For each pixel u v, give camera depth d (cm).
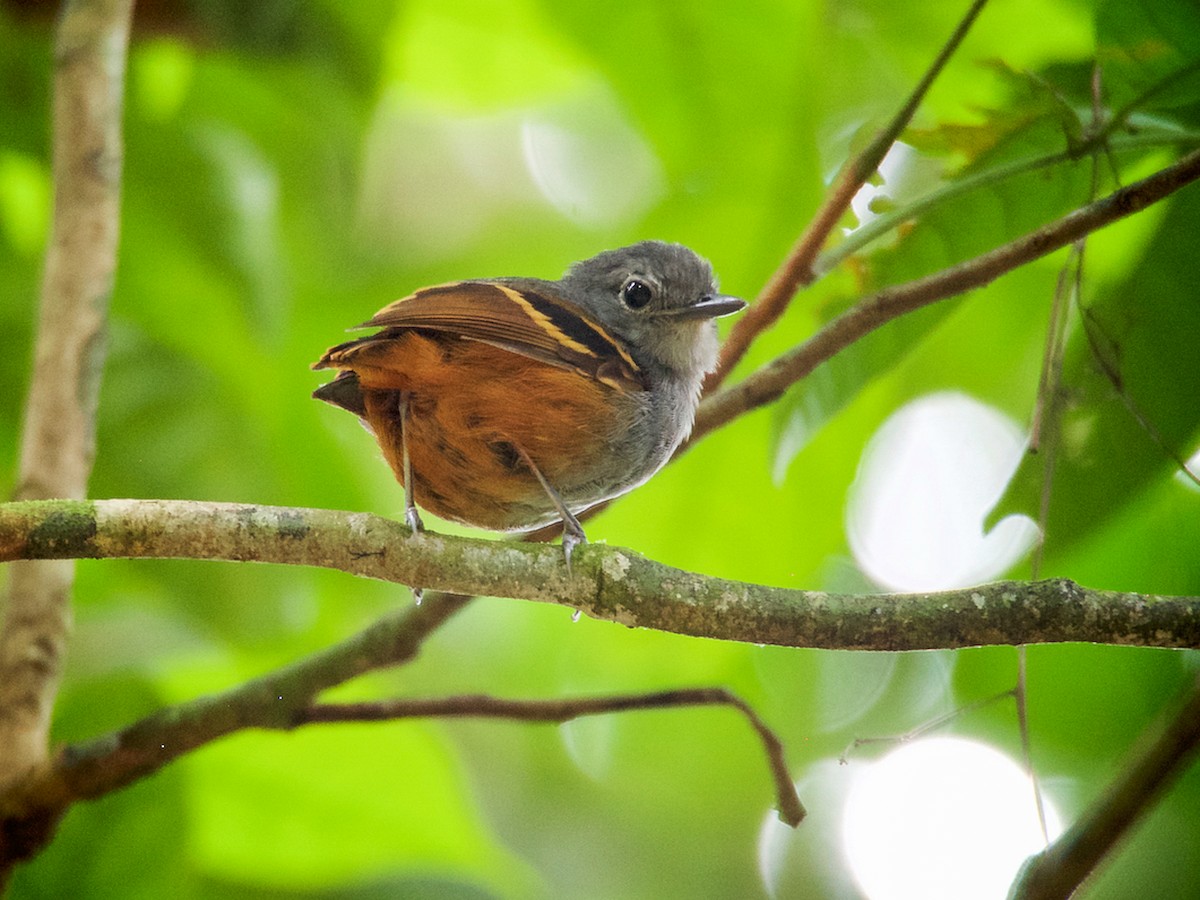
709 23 1191
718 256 1230
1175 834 1270
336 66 1169
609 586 680
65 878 934
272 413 1142
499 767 1556
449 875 1273
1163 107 826
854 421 1227
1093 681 1219
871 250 909
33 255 1174
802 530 1212
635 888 1542
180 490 1103
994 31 1162
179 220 1103
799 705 1563
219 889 1168
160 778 955
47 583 844
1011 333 1220
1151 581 1126
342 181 1206
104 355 884
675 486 1199
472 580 689
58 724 1005
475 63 1335
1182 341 857
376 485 1400
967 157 871
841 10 1172
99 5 946
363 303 1463
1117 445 860
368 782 1080
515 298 854
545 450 850
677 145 1232
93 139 913
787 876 1562
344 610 1252
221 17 1138
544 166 1605
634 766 1588
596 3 1207
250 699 810
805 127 1209
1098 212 727
